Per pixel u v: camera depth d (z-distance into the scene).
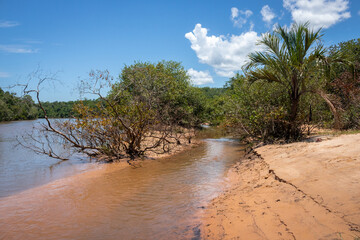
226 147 14.23
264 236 3.40
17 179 7.77
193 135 20.47
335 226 3.10
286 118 11.30
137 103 11.27
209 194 6.09
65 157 11.34
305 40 10.04
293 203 4.10
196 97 28.05
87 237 4.07
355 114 11.82
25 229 4.41
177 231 4.15
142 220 4.68
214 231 3.96
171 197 5.96
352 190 3.86
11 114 50.94
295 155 7.07
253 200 4.84
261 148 9.85
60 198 6.00
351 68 10.13
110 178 7.79
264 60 10.70
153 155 11.59
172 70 26.20
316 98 11.94
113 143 11.02
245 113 13.12
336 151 6.29
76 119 10.56
